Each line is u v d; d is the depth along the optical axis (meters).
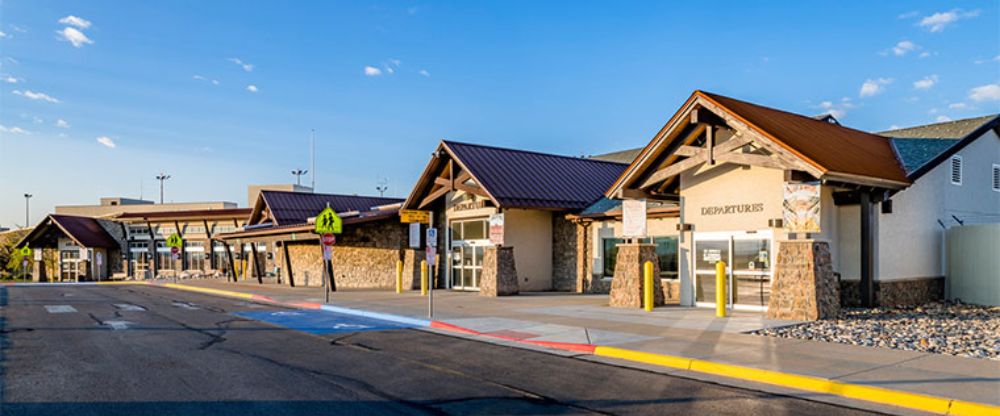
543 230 26.00
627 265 18.36
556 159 28.69
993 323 13.52
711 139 16.22
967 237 18.19
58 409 7.50
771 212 16.09
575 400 7.98
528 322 14.93
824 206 16.25
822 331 12.69
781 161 14.64
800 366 9.45
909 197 17.72
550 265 26.09
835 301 14.69
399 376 9.42
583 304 19.28
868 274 16.03
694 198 17.91
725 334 12.57
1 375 9.43
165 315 18.23
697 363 9.86
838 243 16.77
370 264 30.44
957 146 18.69
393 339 13.23
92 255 53.81
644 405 7.73
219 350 11.78
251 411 7.42
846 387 8.25
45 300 24.45
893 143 20.03
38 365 10.22
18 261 62.56
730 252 17.00
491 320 15.41
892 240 17.03
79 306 21.38
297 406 7.66
